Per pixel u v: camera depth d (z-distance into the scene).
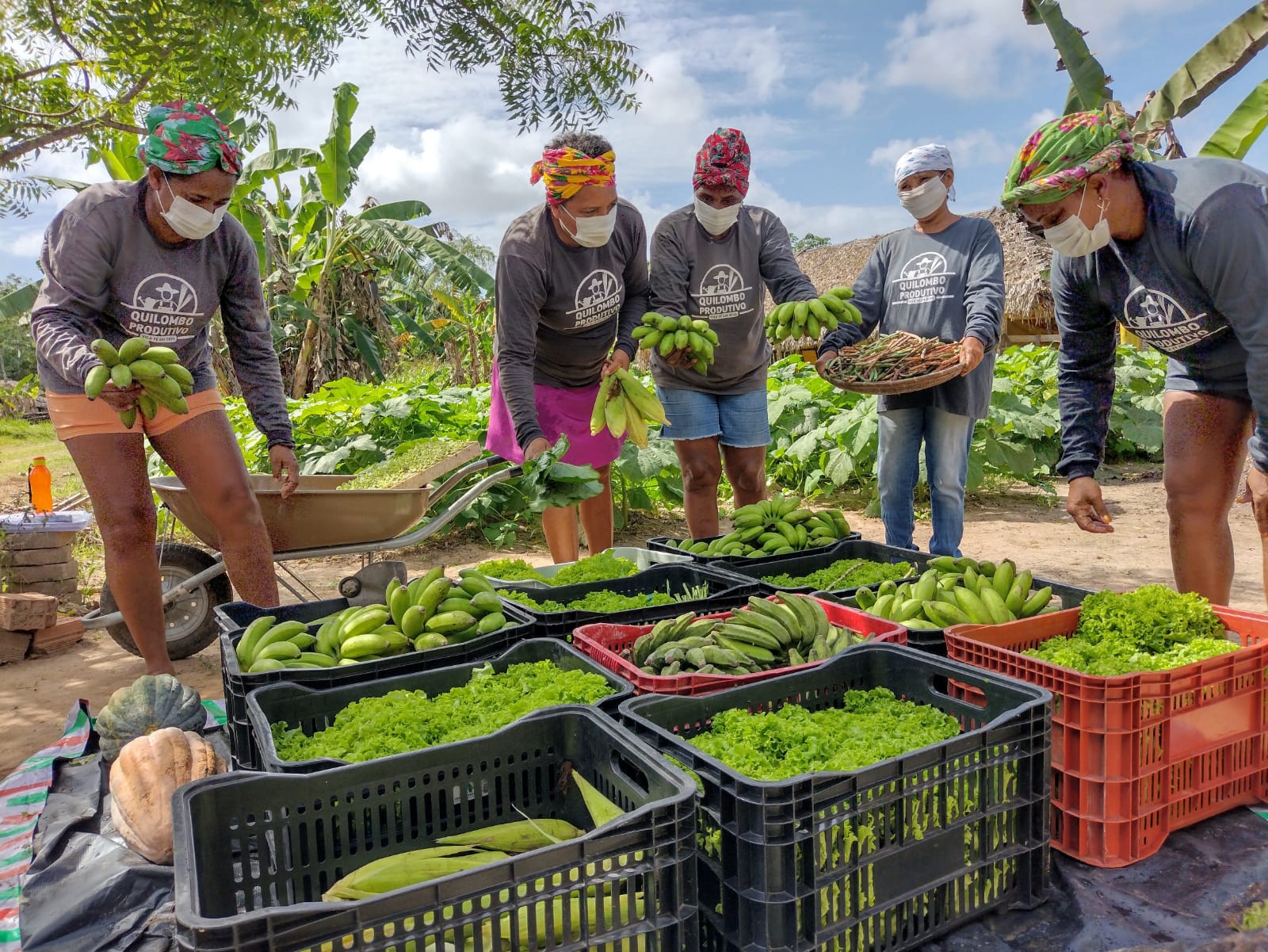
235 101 5.28
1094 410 4.16
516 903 1.80
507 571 4.74
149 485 4.54
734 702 2.84
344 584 3.90
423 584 3.53
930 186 5.47
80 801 3.12
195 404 4.50
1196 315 3.51
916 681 2.99
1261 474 3.70
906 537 5.96
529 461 4.23
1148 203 3.39
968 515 11.26
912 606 3.60
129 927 2.42
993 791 2.41
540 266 4.88
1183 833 2.79
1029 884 2.47
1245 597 7.26
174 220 4.03
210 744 3.27
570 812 2.58
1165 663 2.98
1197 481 3.92
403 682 3.07
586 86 5.61
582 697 2.85
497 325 5.00
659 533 10.97
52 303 4.05
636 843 1.90
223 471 4.54
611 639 3.56
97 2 4.98
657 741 2.49
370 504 5.08
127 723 3.50
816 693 3.02
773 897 2.03
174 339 4.41
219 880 2.16
